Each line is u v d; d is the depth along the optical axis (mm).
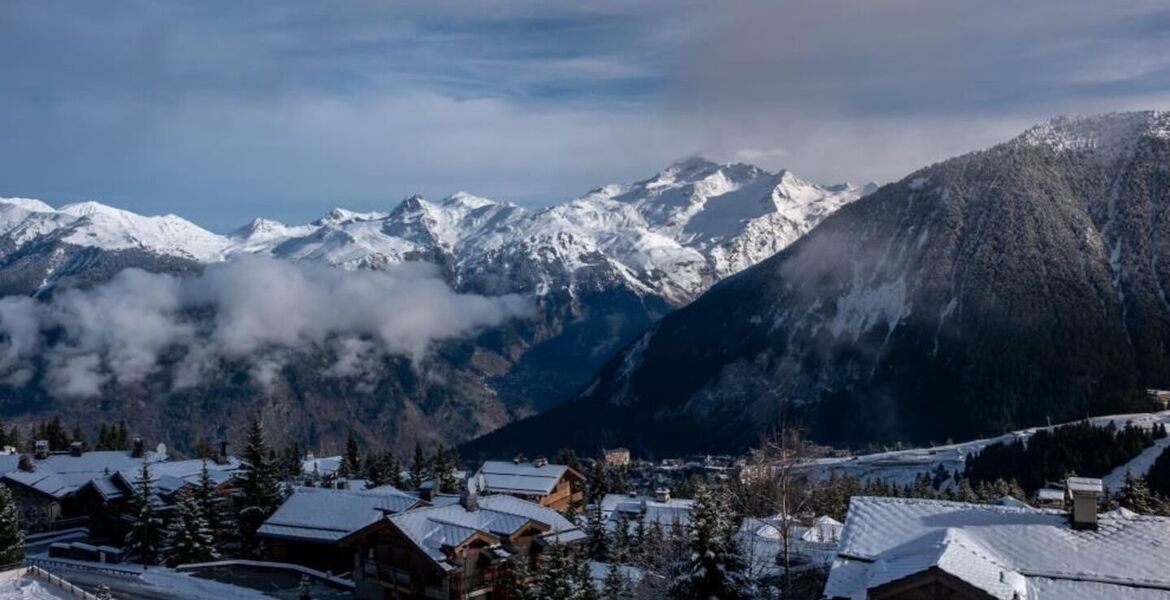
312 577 77875
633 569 66188
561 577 53125
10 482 110750
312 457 172625
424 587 64625
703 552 45938
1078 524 39750
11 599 59281
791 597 46875
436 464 129875
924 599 35156
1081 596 35031
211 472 110438
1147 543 38062
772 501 52219
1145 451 156125
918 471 189250
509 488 116000
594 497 133125
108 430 187250
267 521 84000
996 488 132625
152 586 73375
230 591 72062
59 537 104562
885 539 41062
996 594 33719
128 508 101875
